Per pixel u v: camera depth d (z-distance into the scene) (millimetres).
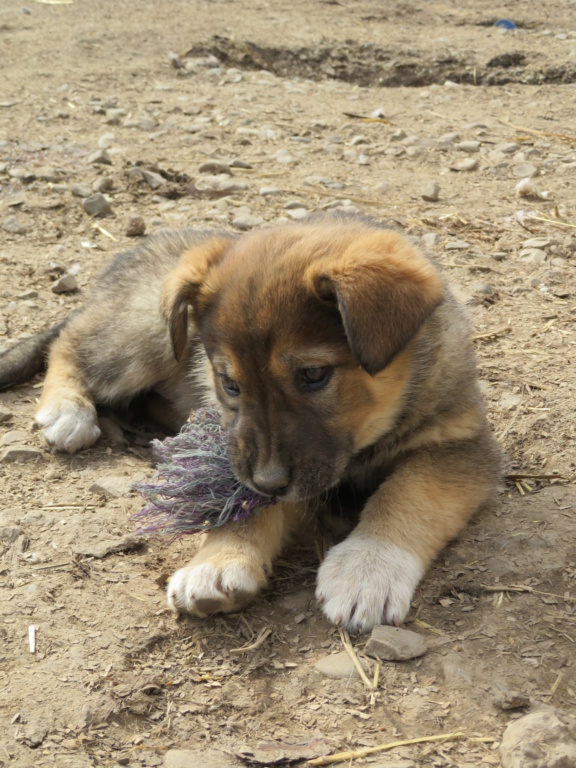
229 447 1118
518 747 1008
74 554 1146
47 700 1046
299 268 1108
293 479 1099
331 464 1113
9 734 1028
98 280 1369
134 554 1151
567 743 1011
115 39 2758
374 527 1141
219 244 1193
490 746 1021
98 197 1662
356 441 1134
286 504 1168
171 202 1719
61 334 1345
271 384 1103
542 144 1987
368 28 2969
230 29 2877
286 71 2688
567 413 1274
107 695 1050
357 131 2092
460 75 2574
